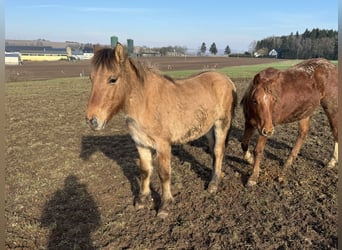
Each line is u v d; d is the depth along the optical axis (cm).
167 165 442
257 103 463
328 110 572
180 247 383
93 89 365
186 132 453
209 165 621
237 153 676
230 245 382
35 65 4212
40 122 1020
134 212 462
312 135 795
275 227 412
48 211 467
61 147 746
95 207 477
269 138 771
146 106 407
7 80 2395
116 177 576
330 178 541
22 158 682
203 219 437
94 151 719
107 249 383
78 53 8194
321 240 383
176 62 4438
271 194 496
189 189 522
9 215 453
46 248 387
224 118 524
